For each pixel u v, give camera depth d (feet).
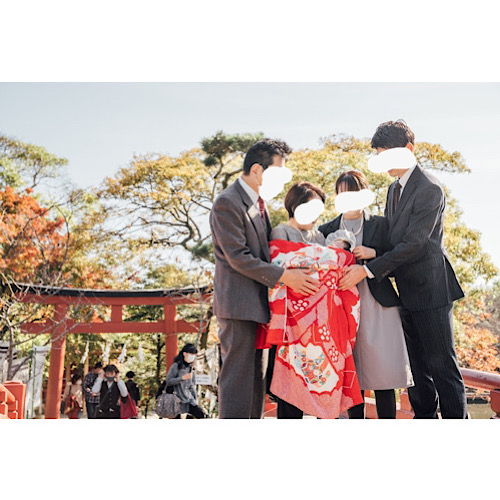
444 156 39.83
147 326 37.37
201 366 33.65
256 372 9.18
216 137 41.50
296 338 8.98
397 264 9.38
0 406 15.47
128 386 27.43
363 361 9.66
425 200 9.54
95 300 37.40
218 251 8.99
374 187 35.88
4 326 37.47
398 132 9.88
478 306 37.09
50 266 42.37
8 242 41.37
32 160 45.03
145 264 42.73
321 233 9.94
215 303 8.91
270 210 35.42
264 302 8.84
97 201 44.32
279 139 9.35
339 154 39.09
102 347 43.88
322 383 8.84
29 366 38.65
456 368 9.70
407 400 14.48
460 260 37.50
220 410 8.82
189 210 43.34
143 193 43.04
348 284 9.23
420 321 9.73
